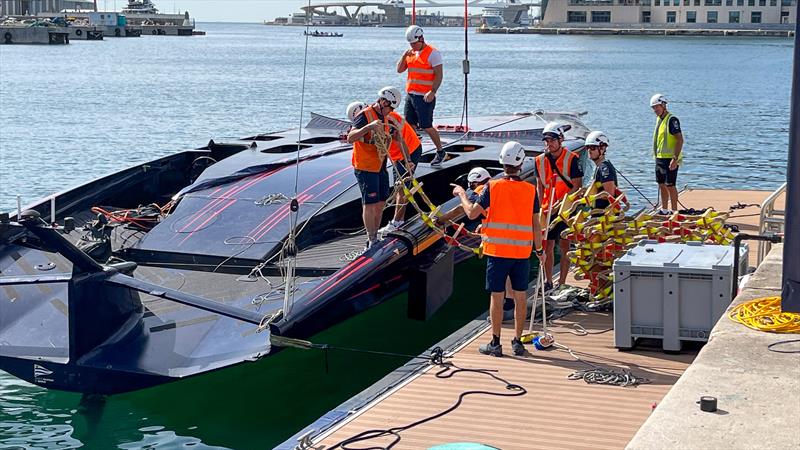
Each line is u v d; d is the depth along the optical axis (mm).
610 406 7531
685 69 72312
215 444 8344
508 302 10016
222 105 40469
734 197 16516
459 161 12828
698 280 8562
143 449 8258
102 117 35094
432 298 9898
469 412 7453
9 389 9633
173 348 8750
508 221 8539
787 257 6480
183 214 11281
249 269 10297
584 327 9648
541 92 49469
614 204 10188
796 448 5023
